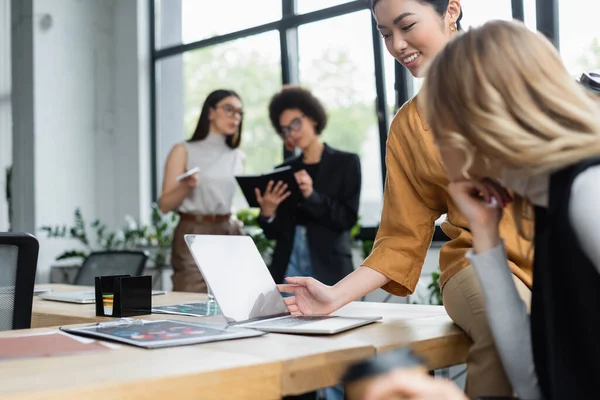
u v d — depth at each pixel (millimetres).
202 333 1325
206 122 4203
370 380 678
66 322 1958
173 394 952
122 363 1050
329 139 4922
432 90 1100
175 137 6215
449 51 1101
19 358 1096
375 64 4672
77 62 6234
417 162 1638
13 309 1910
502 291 1157
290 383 1095
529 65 1033
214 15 5781
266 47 5391
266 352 1153
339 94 4891
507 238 1479
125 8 6371
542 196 1036
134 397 916
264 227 3635
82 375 956
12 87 6258
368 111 4750
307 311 1683
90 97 6320
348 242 3672
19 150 6125
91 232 6246
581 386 957
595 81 1501
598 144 977
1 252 1891
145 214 6273
